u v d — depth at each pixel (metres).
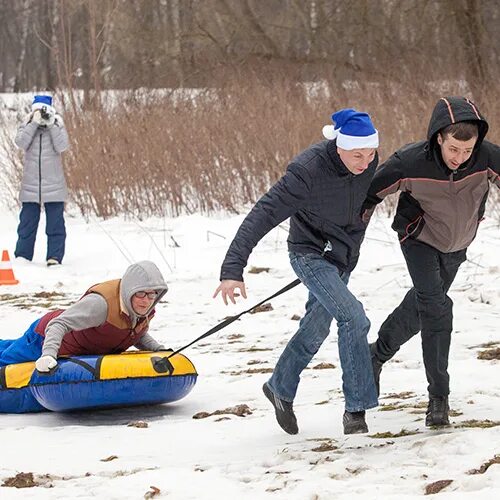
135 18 68.00
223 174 45.22
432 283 14.64
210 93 54.75
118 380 17.52
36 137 37.78
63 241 37.88
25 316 28.64
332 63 64.81
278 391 15.10
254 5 67.38
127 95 57.03
